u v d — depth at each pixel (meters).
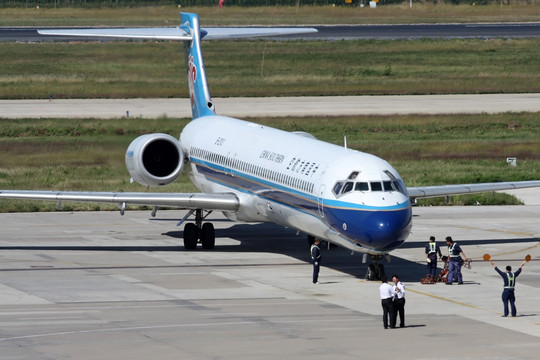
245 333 81.38
